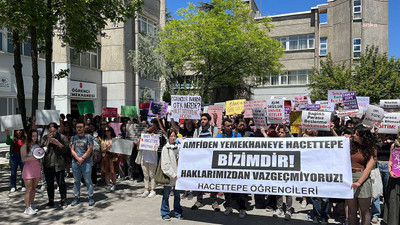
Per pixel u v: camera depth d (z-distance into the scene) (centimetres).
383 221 542
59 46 2108
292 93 3203
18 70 1048
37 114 768
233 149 556
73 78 2228
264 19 2319
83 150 695
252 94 3084
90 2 998
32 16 868
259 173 529
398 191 493
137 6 1114
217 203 689
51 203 680
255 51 2117
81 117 1198
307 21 3158
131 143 790
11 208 668
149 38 2569
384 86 2178
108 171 816
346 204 546
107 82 2502
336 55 3042
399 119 638
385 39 2875
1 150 1599
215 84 2378
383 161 605
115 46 2477
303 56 3178
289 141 526
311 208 671
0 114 1780
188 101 746
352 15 2884
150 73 2502
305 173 501
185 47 2083
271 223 576
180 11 2166
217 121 933
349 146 483
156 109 901
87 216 619
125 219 598
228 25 2031
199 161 571
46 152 668
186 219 598
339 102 995
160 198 758
